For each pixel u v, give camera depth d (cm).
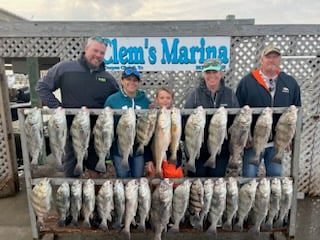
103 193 277
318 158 430
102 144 279
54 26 410
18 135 595
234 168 289
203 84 304
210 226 284
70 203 284
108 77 340
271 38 409
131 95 312
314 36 405
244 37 409
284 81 315
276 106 313
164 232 291
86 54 327
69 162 309
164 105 310
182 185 277
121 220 283
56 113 274
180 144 305
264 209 279
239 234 341
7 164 441
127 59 414
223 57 412
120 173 304
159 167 284
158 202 277
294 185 292
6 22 411
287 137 279
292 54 411
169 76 422
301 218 381
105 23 407
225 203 279
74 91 329
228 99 303
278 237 332
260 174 346
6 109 434
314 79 414
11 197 446
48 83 334
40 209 282
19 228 363
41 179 288
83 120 275
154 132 279
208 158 294
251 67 416
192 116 273
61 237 339
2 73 426
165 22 405
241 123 274
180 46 410
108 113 275
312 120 421
